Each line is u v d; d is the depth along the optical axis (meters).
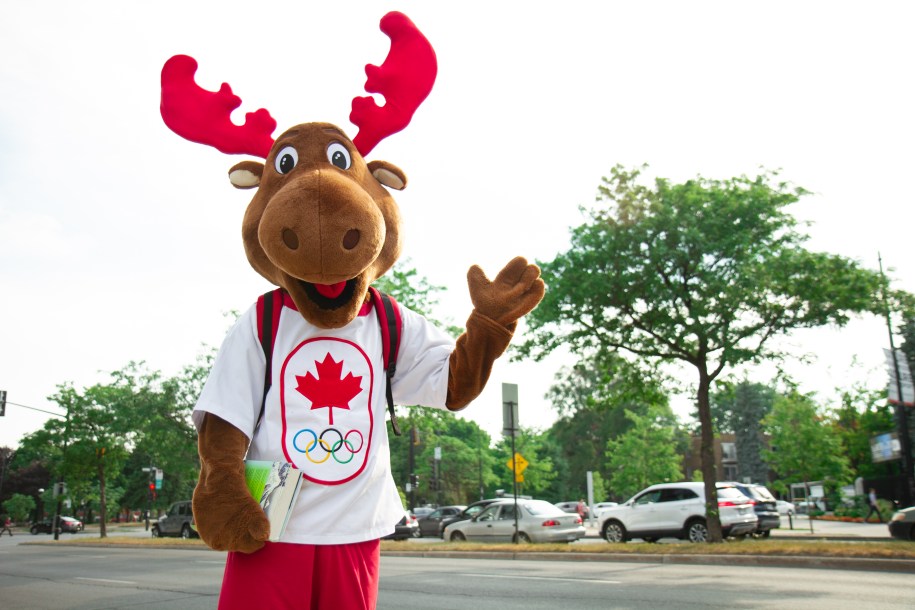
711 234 14.38
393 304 2.41
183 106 2.59
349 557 2.08
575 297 15.09
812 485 41.69
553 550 15.13
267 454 2.10
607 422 60.72
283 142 2.34
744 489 19.00
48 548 25.28
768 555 12.25
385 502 2.22
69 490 35.22
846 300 13.59
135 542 25.36
